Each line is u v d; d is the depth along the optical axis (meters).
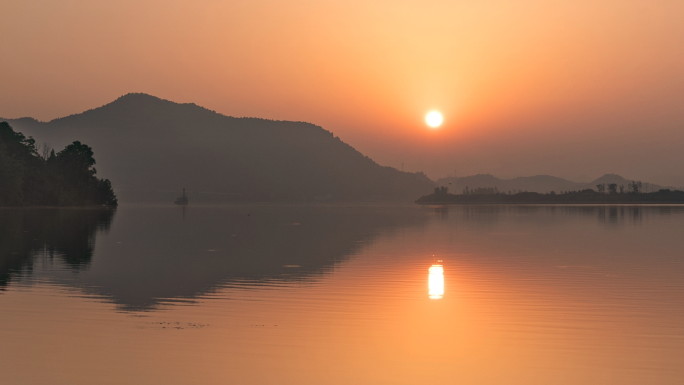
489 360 15.14
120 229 72.50
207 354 15.49
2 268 32.56
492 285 26.97
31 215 108.75
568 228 75.75
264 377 13.79
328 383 13.45
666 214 130.75
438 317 19.98
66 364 14.57
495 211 169.88
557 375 14.05
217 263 35.78
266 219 113.94
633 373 14.14
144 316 19.95
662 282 27.89
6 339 16.81
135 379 13.55
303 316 20.08
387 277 29.62
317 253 42.28
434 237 59.59
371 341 16.89
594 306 21.88
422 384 13.45
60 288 25.73
